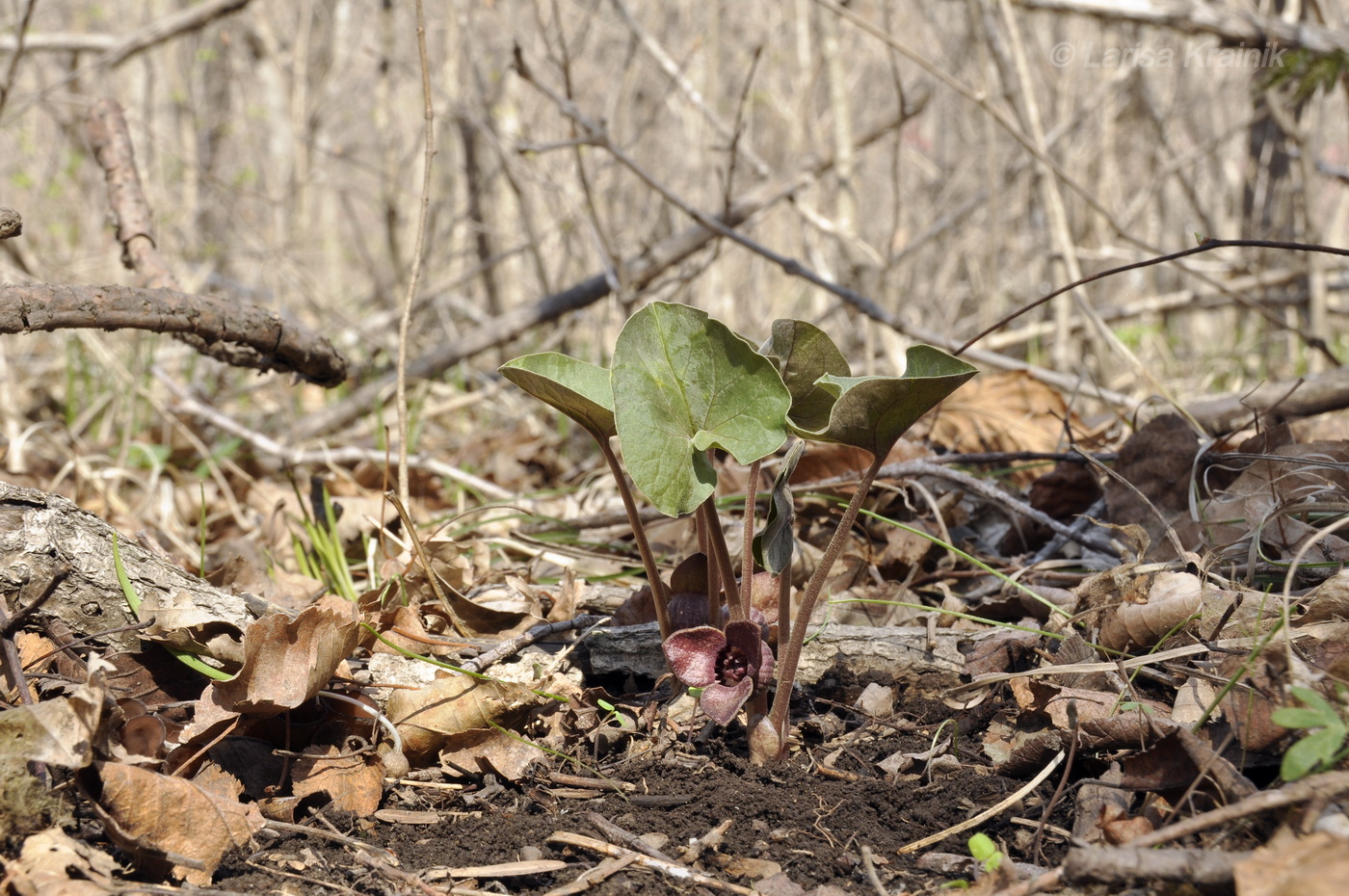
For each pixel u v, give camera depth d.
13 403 3.52
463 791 1.46
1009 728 1.55
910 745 1.53
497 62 5.97
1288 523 1.79
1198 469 2.06
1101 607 1.61
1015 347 5.41
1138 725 1.29
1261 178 4.53
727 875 1.24
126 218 2.58
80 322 1.79
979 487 2.10
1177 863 1.00
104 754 1.23
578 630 1.77
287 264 5.36
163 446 3.59
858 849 1.29
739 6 6.59
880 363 4.91
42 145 6.36
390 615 1.73
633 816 1.37
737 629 1.37
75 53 5.04
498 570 2.20
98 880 1.13
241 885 1.21
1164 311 4.98
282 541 2.69
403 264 5.39
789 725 1.54
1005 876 1.14
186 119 6.45
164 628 1.47
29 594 1.50
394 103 5.81
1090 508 2.23
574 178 5.32
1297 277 4.27
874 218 7.10
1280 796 1.04
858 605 1.91
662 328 1.28
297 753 1.41
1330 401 2.75
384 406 4.14
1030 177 5.37
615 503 2.95
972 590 2.10
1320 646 1.34
